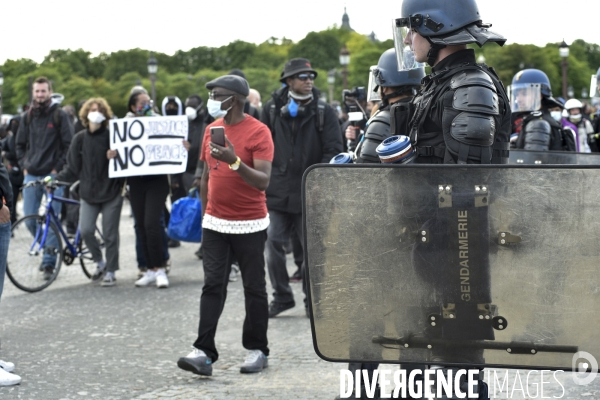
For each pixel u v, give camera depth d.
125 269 9.59
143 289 8.16
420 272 2.64
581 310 2.54
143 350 5.62
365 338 2.69
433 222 2.62
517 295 2.59
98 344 5.81
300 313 6.86
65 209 13.03
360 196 2.65
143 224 8.28
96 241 8.54
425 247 2.63
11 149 11.08
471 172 2.59
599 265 2.52
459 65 3.07
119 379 4.86
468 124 2.88
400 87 4.14
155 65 35.69
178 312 6.96
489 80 2.98
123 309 7.13
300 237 6.66
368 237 2.66
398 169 2.63
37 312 7.04
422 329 2.66
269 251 6.61
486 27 3.15
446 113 2.97
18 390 4.61
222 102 4.88
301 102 6.55
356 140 6.57
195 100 10.35
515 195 2.56
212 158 4.97
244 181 4.86
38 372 5.02
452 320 2.64
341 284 2.68
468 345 2.64
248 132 4.93
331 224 2.67
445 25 3.10
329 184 2.66
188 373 5.02
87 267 8.84
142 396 4.48
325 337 2.71
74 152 8.40
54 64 126.31
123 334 6.14
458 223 2.61
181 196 11.07
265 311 5.05
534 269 2.57
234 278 8.64
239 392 4.54
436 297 2.64
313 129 6.57
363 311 2.68
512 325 2.60
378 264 2.66
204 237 4.97
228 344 5.83
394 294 2.66
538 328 2.58
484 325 2.62
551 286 2.56
